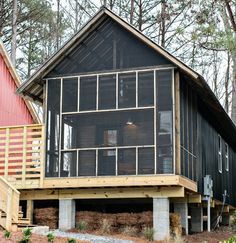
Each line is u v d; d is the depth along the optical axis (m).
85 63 16.45
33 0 29.86
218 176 21.89
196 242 15.11
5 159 16.22
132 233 14.95
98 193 15.70
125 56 16.12
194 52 28.62
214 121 21.66
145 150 15.29
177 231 15.36
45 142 16.14
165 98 15.39
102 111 15.95
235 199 26.70
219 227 23.03
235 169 27.58
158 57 15.73
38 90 17.39
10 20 29.31
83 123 16.08
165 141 15.12
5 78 21.56
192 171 16.94
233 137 24.56
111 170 15.48
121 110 15.77
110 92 16.02
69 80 16.45
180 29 21.05
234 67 22.73
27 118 23.05
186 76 15.91
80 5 32.22
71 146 15.99
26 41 32.25
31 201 16.14
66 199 15.88
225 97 37.88
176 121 15.15
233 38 16.09
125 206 17.95
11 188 12.96
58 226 15.80
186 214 16.61
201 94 17.88
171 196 15.05
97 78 16.20
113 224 15.44
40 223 15.91
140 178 15.05
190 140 16.97
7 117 21.38
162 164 15.03
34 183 15.81
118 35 16.34
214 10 17.80
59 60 16.48
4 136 16.44
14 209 13.12
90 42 16.52
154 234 14.72
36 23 32.06
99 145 15.78
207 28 16.45
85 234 14.35
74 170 15.78
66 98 16.38
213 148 21.41
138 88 15.73
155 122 15.31
